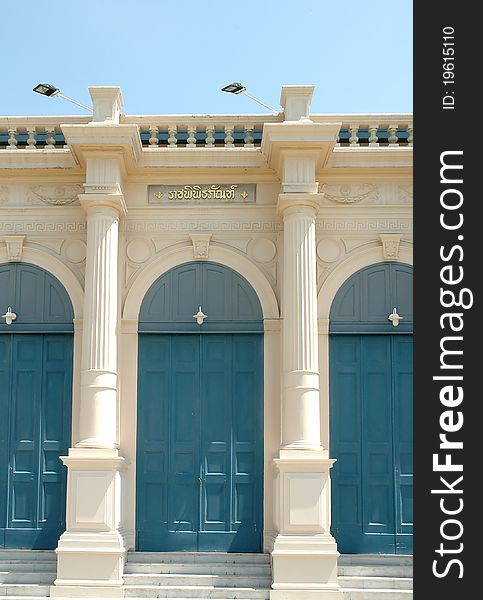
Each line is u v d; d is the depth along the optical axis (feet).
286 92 38.93
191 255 40.22
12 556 37.63
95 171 38.27
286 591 34.24
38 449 38.86
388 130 40.96
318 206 38.22
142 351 39.52
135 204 40.45
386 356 39.42
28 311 39.99
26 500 38.52
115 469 35.81
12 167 39.99
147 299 39.91
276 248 40.19
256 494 38.37
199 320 39.50
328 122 39.88
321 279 39.81
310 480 35.19
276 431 38.65
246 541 38.01
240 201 40.50
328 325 39.47
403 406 39.04
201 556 37.40
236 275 40.14
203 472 38.52
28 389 39.40
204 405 39.09
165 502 38.29
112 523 35.50
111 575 34.94
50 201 40.52
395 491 38.27
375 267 40.09
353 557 37.32
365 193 40.37
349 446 38.65
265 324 39.55
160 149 39.68
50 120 41.11
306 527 34.86
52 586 34.73
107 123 38.09
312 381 36.76
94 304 37.45
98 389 36.73
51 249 40.37
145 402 39.06
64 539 35.12
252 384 39.29
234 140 41.32
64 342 39.81
